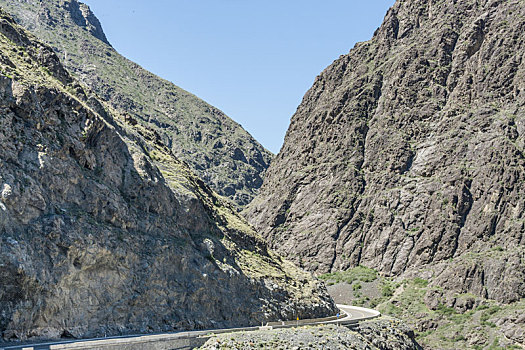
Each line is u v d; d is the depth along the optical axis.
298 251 166.12
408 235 151.00
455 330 117.00
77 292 49.50
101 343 43.91
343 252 160.12
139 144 77.94
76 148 55.19
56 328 46.59
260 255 89.75
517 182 141.25
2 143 47.03
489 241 137.00
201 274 66.62
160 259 61.00
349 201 168.00
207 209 82.81
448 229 144.38
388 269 148.38
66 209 51.38
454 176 150.25
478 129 156.38
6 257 42.50
